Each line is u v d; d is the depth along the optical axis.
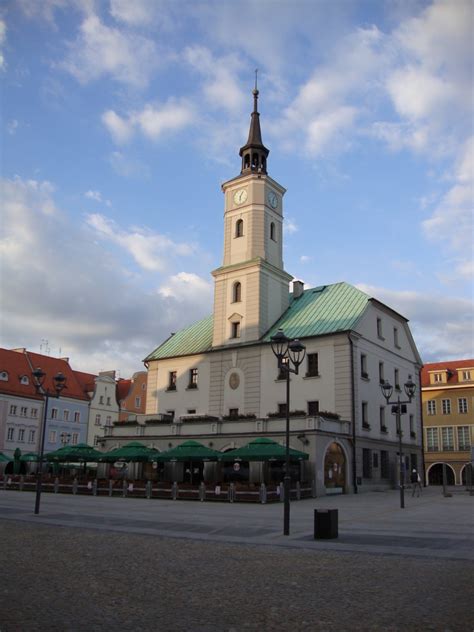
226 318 51.53
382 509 27.17
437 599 9.10
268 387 47.12
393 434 48.06
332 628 7.71
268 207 53.22
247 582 10.46
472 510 26.48
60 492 38.97
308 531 18.14
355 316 45.59
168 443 44.78
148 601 9.12
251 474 38.31
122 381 91.44
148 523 20.34
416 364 55.41
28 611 8.43
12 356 75.75
